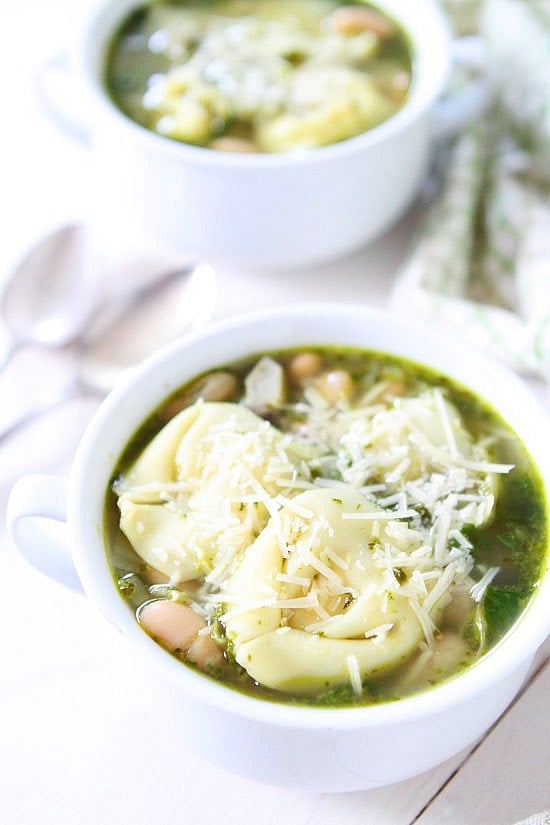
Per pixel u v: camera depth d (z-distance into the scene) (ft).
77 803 1.47
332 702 1.36
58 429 1.77
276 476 1.48
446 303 1.82
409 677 1.38
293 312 1.60
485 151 2.03
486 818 1.45
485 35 2.05
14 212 2.03
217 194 1.81
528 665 1.44
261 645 1.38
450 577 1.43
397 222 2.02
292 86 2.02
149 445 1.53
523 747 1.49
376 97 1.99
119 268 1.95
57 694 1.54
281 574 1.41
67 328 1.88
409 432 1.53
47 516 1.44
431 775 1.48
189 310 1.87
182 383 1.58
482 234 2.00
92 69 1.95
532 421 1.52
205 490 1.49
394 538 1.44
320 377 1.61
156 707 1.39
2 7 2.35
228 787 1.47
